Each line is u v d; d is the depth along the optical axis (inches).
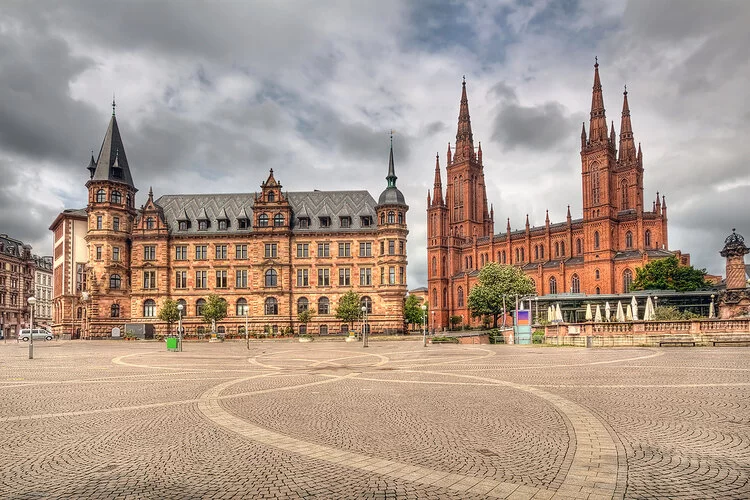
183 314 3814.0
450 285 6673.2
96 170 3853.3
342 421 592.4
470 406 674.8
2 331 5374.0
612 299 3695.9
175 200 4084.6
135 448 486.9
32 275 6181.1
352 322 3720.5
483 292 4517.7
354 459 440.1
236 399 764.0
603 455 443.2
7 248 5753.0
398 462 430.0
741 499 344.5
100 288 3742.6
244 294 3823.8
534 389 813.9
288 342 2979.8
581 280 5162.4
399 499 348.8
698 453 447.2
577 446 472.4
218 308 3518.7
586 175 5374.0
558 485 371.9
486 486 371.2
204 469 418.9
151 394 828.6
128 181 3961.6
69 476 406.9
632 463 420.8
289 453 461.1
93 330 3713.1
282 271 3789.4
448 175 7199.8
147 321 3784.5
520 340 2486.5
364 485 375.9
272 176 3882.9
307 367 1282.0
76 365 1409.9
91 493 368.5
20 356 1835.6
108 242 3784.5
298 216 3900.1
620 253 5029.5
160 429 565.3
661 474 394.0
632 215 5039.4
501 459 434.9
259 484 380.8
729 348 1594.5
